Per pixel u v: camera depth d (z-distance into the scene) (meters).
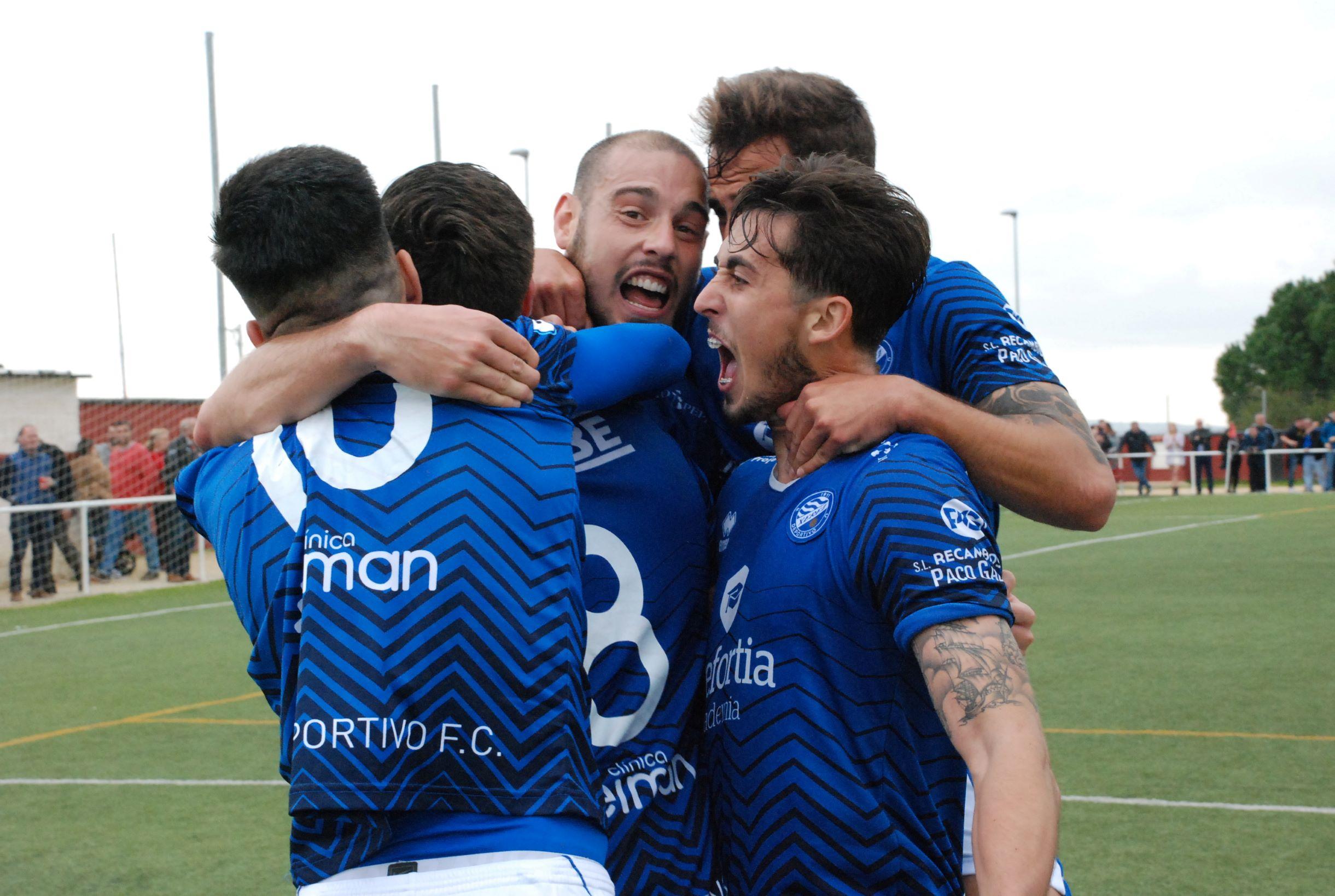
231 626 9.80
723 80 2.05
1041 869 1.16
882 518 1.39
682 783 1.66
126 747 5.65
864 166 1.69
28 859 4.02
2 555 13.45
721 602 1.67
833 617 1.48
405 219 1.61
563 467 1.45
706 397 2.08
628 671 1.64
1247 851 3.77
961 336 1.81
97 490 13.40
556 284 1.97
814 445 1.56
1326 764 4.73
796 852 1.48
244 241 1.48
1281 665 6.80
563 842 1.30
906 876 1.46
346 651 1.30
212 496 1.49
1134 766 4.77
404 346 1.39
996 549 1.40
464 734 1.29
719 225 2.11
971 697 1.28
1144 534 15.82
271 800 4.71
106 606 11.38
